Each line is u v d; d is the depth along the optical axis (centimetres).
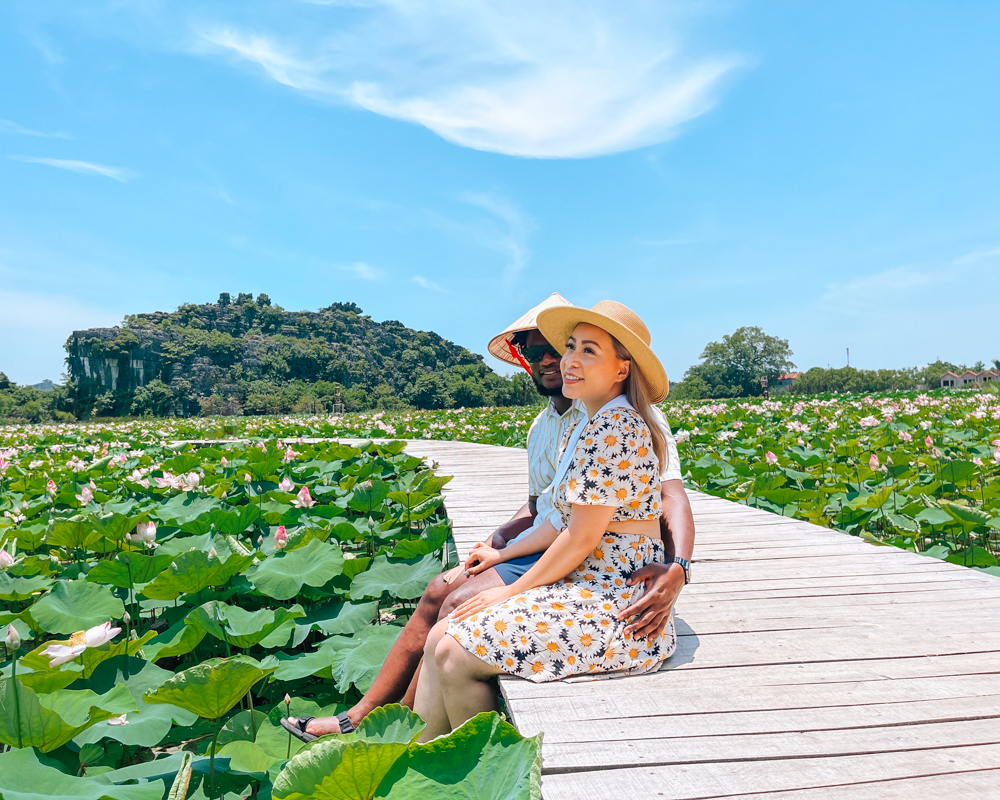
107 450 1271
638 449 214
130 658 272
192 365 14038
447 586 245
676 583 222
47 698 218
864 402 1933
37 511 620
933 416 1262
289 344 15650
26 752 177
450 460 945
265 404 12269
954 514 452
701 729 188
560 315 237
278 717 238
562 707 198
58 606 316
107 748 258
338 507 525
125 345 13262
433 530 420
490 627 206
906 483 590
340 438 1466
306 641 379
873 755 175
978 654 236
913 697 206
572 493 213
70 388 12781
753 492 601
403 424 1934
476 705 208
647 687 212
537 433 311
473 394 14262
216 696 203
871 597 302
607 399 233
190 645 285
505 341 328
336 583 385
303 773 134
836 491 638
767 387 11069
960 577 330
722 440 990
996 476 672
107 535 441
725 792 161
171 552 421
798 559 371
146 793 180
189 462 862
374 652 285
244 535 535
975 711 196
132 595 365
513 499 598
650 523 229
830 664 230
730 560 372
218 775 214
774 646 247
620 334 221
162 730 221
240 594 397
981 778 165
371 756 135
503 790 130
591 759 174
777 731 187
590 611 215
